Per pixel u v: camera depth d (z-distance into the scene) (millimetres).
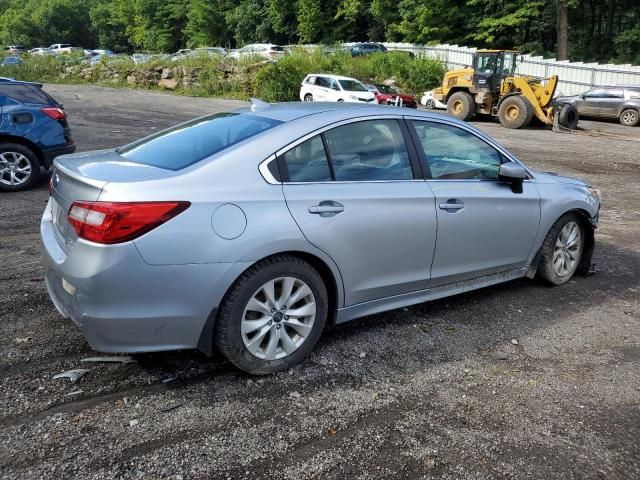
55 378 3232
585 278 5363
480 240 4250
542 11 40094
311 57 32906
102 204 2895
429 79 33188
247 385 3252
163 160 3400
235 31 58969
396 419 2992
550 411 3123
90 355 3521
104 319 2912
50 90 30328
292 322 3396
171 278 2955
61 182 3346
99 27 85125
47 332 3799
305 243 3297
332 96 24906
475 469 2629
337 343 3822
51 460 2557
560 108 19859
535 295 4871
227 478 2496
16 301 4277
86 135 14859
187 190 3033
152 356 3529
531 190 4633
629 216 8117
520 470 2633
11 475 2453
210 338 3139
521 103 20016
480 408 3127
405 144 3945
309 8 49438
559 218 4895
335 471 2574
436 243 3963
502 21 39219
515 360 3705
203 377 3316
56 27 88750
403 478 2549
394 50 38812
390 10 46156
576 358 3766
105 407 2980
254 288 3184
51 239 3402
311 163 3473
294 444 2748
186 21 70688
